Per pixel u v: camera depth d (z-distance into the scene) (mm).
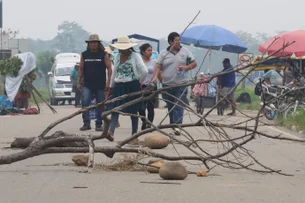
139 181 13094
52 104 55281
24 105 37250
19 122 29344
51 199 11289
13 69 35312
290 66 33969
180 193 11852
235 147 14289
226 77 34000
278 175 14102
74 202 11039
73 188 12289
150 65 23047
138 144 18953
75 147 14898
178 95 21703
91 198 11375
